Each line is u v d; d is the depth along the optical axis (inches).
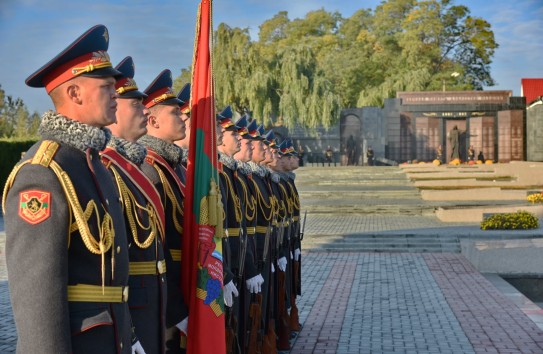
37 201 122.7
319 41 3221.0
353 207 1100.5
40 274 119.8
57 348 118.9
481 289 502.3
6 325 366.9
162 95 187.2
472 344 343.0
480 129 2190.0
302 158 2164.1
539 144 2159.2
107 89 135.2
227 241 210.2
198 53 191.6
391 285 524.4
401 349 332.2
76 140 130.0
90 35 132.5
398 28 2957.7
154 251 160.4
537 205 1012.5
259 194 277.6
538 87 2449.6
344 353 323.3
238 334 245.1
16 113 1861.5
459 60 2847.0
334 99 1916.8
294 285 363.3
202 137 186.1
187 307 180.9
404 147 2222.0
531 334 363.6
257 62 1861.5
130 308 153.4
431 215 1071.6
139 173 164.7
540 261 580.7
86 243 128.3
